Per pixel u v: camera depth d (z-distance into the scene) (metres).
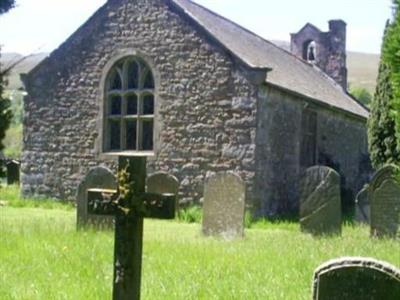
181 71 21.70
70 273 8.95
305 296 7.91
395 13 9.77
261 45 27.81
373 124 19.97
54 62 23.66
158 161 21.88
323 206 16.25
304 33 35.84
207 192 15.94
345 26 35.66
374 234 15.62
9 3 16.98
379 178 15.62
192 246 12.02
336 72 35.28
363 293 6.17
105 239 12.77
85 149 23.17
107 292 7.78
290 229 18.34
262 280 8.81
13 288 8.05
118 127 22.89
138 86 22.50
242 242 13.48
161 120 21.91
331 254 11.55
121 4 22.73
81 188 15.35
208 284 8.42
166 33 22.00
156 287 8.17
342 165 27.44
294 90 22.67
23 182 23.97
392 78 9.77
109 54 22.91
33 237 12.31
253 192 20.44
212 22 24.20
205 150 21.22
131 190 6.69
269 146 21.30
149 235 14.55
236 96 20.84
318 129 25.25
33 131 23.89
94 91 23.11
